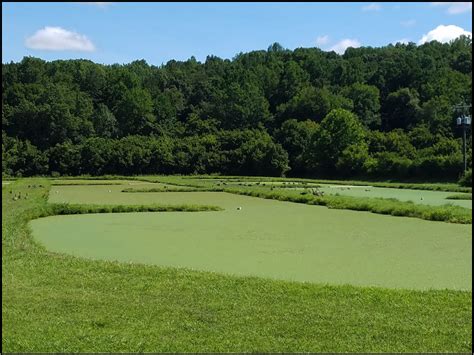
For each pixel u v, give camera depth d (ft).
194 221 79.56
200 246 56.70
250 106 336.49
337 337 26.71
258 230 69.00
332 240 60.29
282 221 79.00
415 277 41.60
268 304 31.73
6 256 46.11
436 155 202.80
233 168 280.10
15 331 27.45
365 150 234.99
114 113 331.16
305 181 213.87
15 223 69.41
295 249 54.65
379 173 218.79
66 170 266.36
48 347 25.49
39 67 331.36
